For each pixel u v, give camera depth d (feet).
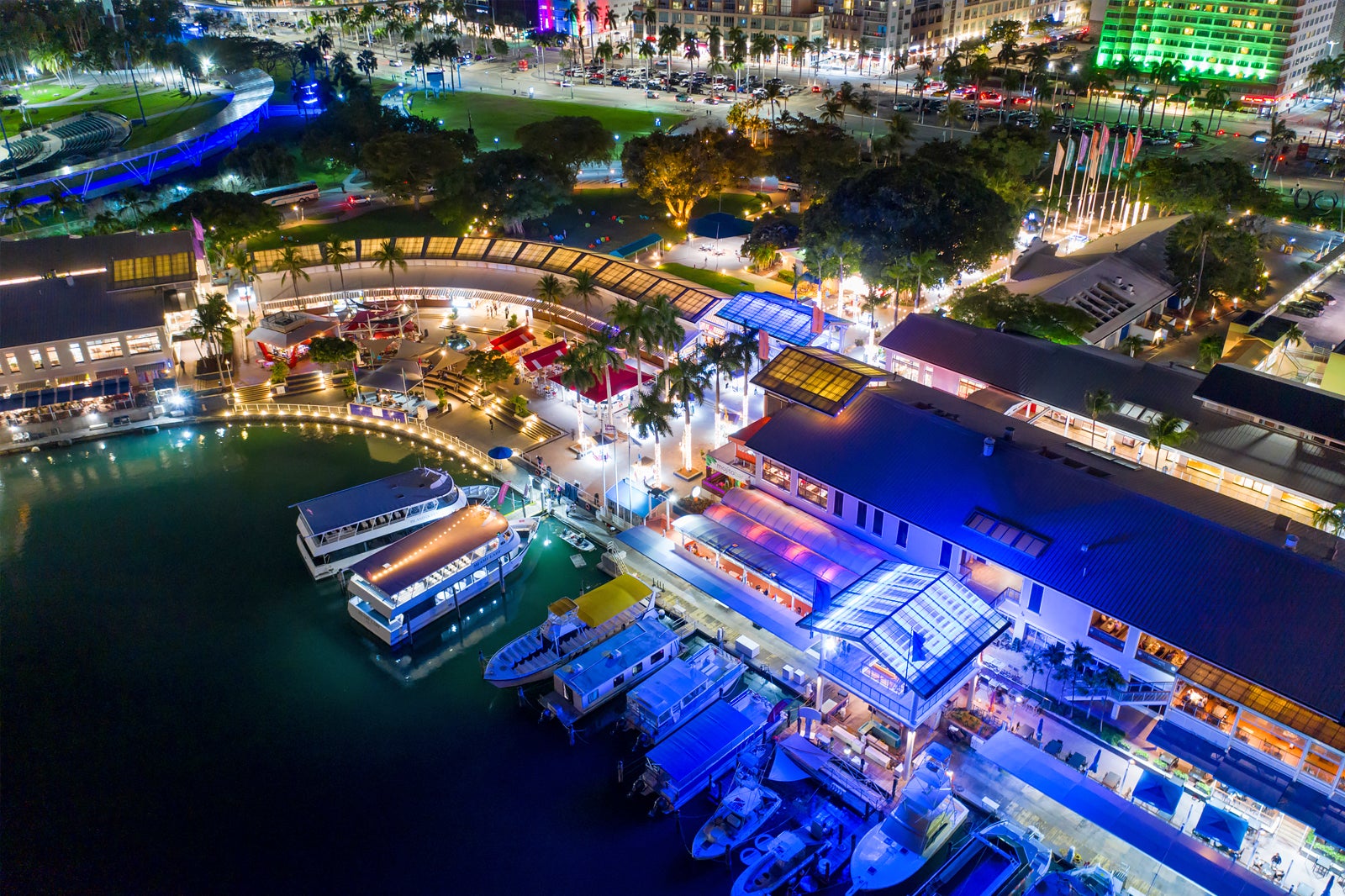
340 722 280.51
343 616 321.32
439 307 526.16
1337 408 347.56
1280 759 232.32
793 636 297.33
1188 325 503.61
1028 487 287.07
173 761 266.98
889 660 238.48
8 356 422.41
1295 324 458.09
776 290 550.36
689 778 253.03
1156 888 217.97
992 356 405.80
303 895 231.71
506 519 348.38
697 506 357.20
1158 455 357.61
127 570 339.57
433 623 318.65
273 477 393.50
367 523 343.05
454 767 265.95
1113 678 251.60
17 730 275.39
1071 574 260.83
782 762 262.47
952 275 498.69
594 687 277.64
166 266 471.21
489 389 443.32
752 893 230.07
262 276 522.88
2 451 409.90
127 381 435.12
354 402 435.12
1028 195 626.23
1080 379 387.55
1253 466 338.75
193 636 310.86
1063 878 224.94
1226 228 511.81
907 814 235.81
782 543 314.96
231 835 245.86
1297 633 233.14
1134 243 544.62
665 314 374.63
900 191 502.38
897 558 303.48
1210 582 248.52
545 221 655.76
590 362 379.55
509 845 243.60
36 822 248.52
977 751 256.52
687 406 372.99
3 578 334.44
